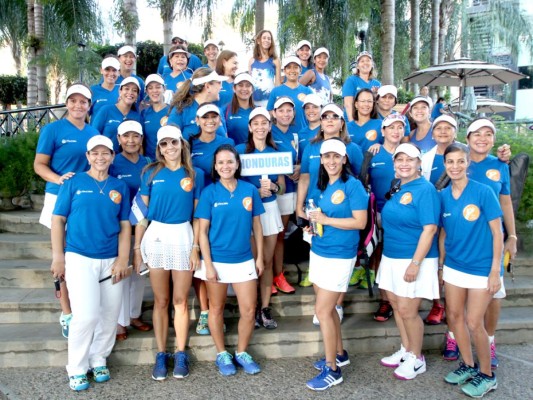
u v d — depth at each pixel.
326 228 3.98
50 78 20.59
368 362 4.46
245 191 4.13
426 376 4.18
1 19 18.44
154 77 5.24
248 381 4.09
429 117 5.00
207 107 4.29
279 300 4.98
